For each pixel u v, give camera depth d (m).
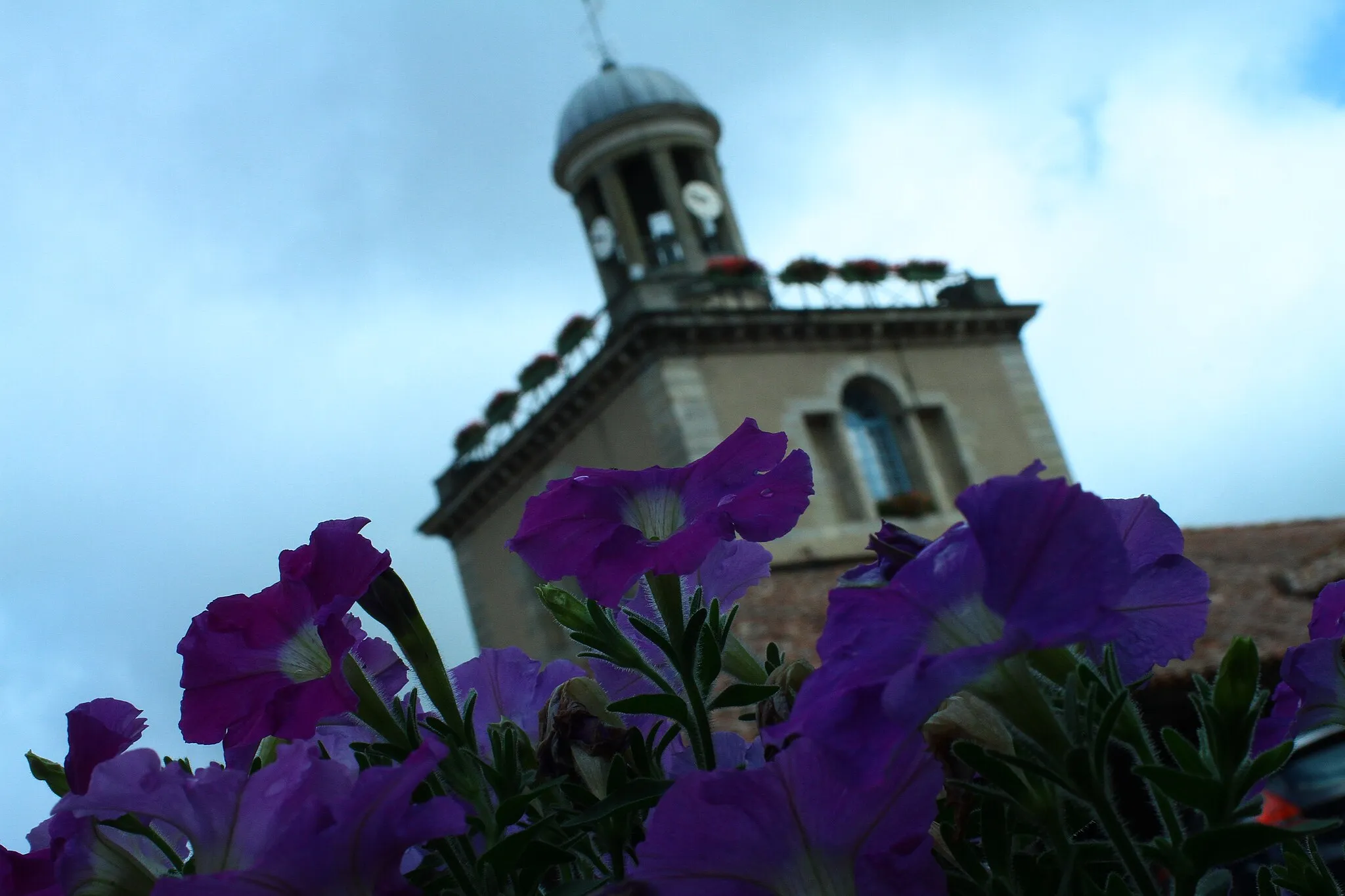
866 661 0.83
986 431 26.94
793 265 26.64
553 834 1.08
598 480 1.11
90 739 0.98
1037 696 0.87
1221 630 12.04
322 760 0.88
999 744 0.93
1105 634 0.80
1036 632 0.79
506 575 28.30
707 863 0.83
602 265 29.30
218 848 0.89
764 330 25.00
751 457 1.12
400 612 1.10
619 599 1.05
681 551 1.05
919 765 0.85
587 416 25.92
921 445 25.97
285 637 1.05
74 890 0.95
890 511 24.67
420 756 0.83
